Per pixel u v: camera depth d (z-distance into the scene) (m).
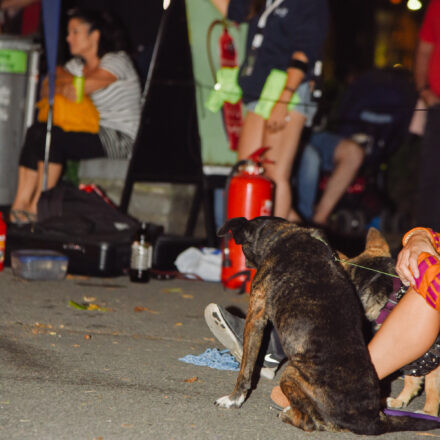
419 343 4.99
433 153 12.80
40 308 8.17
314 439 4.80
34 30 13.93
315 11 11.48
